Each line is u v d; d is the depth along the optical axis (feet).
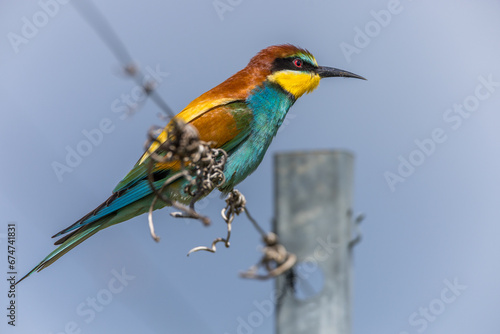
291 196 18.85
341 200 18.66
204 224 20.45
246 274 18.35
